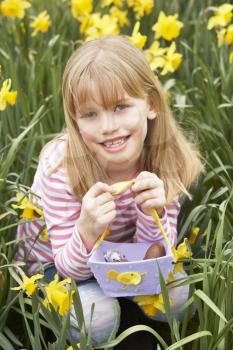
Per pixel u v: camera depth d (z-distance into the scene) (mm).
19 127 3662
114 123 2588
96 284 2768
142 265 2551
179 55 3859
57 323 2535
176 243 2971
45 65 4156
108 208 2531
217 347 2537
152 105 2809
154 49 3965
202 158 3379
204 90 3973
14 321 3057
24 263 2781
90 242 2607
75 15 4711
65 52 4621
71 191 2783
